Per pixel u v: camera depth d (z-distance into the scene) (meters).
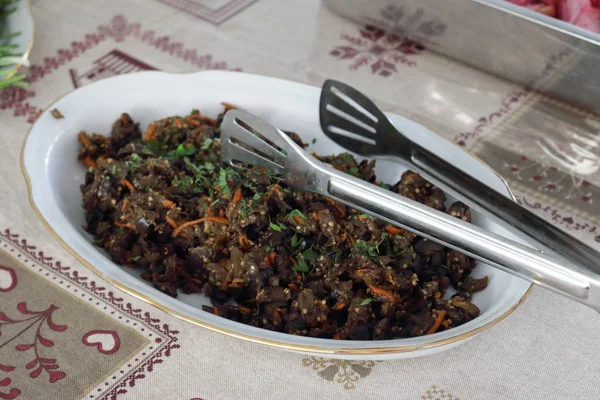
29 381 0.60
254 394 0.60
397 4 0.80
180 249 0.65
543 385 0.61
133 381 0.60
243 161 0.67
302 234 0.63
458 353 0.63
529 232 0.63
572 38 0.69
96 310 0.64
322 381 0.61
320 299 0.61
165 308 0.58
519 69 0.76
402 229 0.63
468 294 0.63
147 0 0.92
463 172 0.66
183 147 0.69
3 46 0.79
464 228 0.59
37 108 0.79
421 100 0.81
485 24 0.75
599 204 0.72
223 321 0.58
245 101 0.73
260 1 0.92
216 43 0.87
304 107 0.72
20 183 0.73
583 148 0.75
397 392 0.61
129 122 0.72
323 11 0.89
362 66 0.84
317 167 0.64
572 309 0.65
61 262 0.67
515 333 0.64
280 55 0.86
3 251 0.68
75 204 0.68
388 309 0.60
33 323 0.63
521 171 0.75
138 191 0.66
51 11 0.89
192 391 0.60
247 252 0.62
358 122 0.70
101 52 0.85
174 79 0.73
